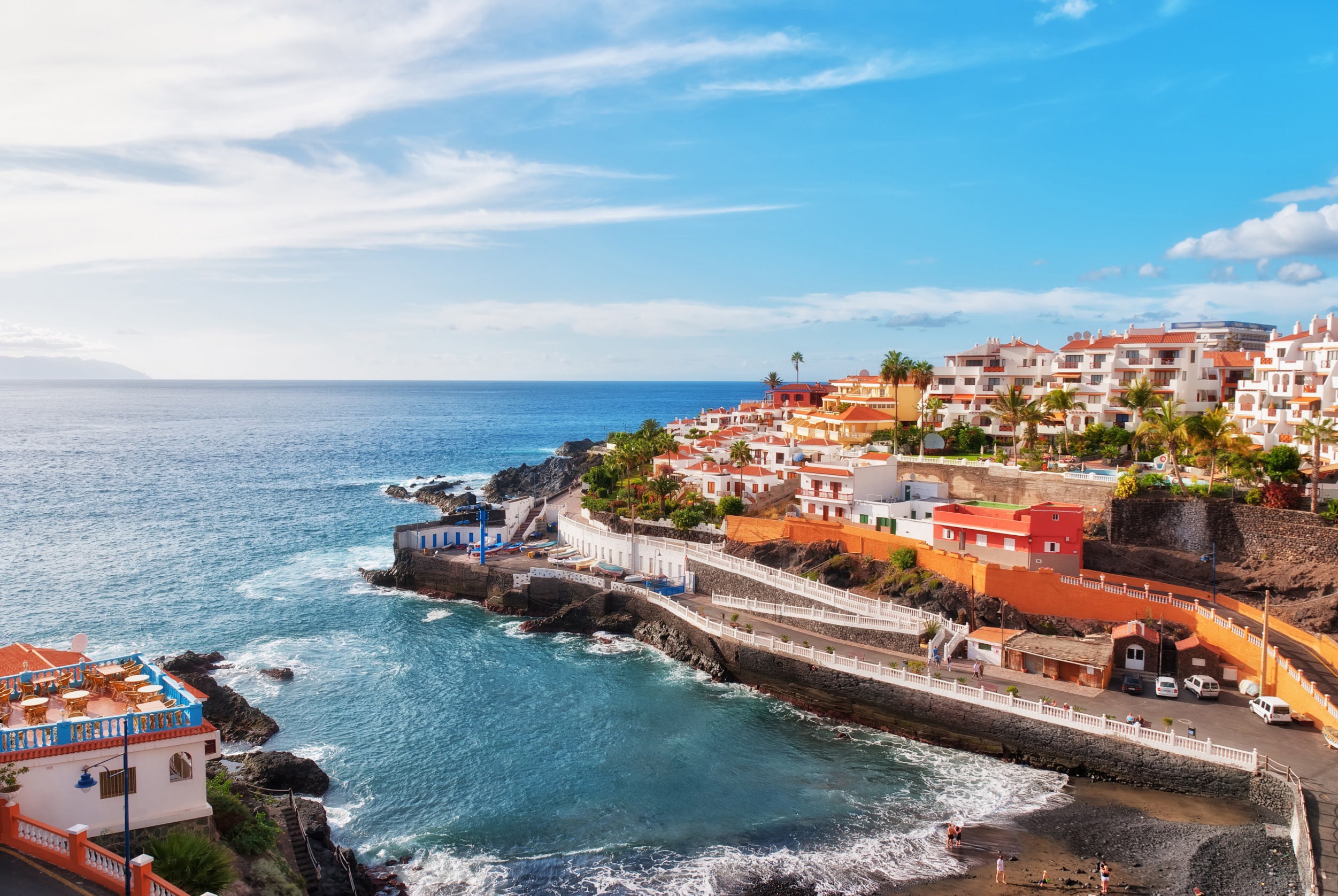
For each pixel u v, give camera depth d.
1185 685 64.94
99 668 38.91
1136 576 82.12
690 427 195.00
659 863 48.09
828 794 56.06
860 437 128.25
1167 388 116.62
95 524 151.75
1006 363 139.25
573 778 58.66
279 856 38.72
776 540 95.81
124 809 32.41
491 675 78.81
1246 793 51.50
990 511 85.00
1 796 29.50
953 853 48.44
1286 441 94.06
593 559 109.06
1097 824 51.12
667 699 73.25
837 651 74.94
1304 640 66.56
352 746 63.50
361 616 97.38
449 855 49.12
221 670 78.62
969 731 62.41
